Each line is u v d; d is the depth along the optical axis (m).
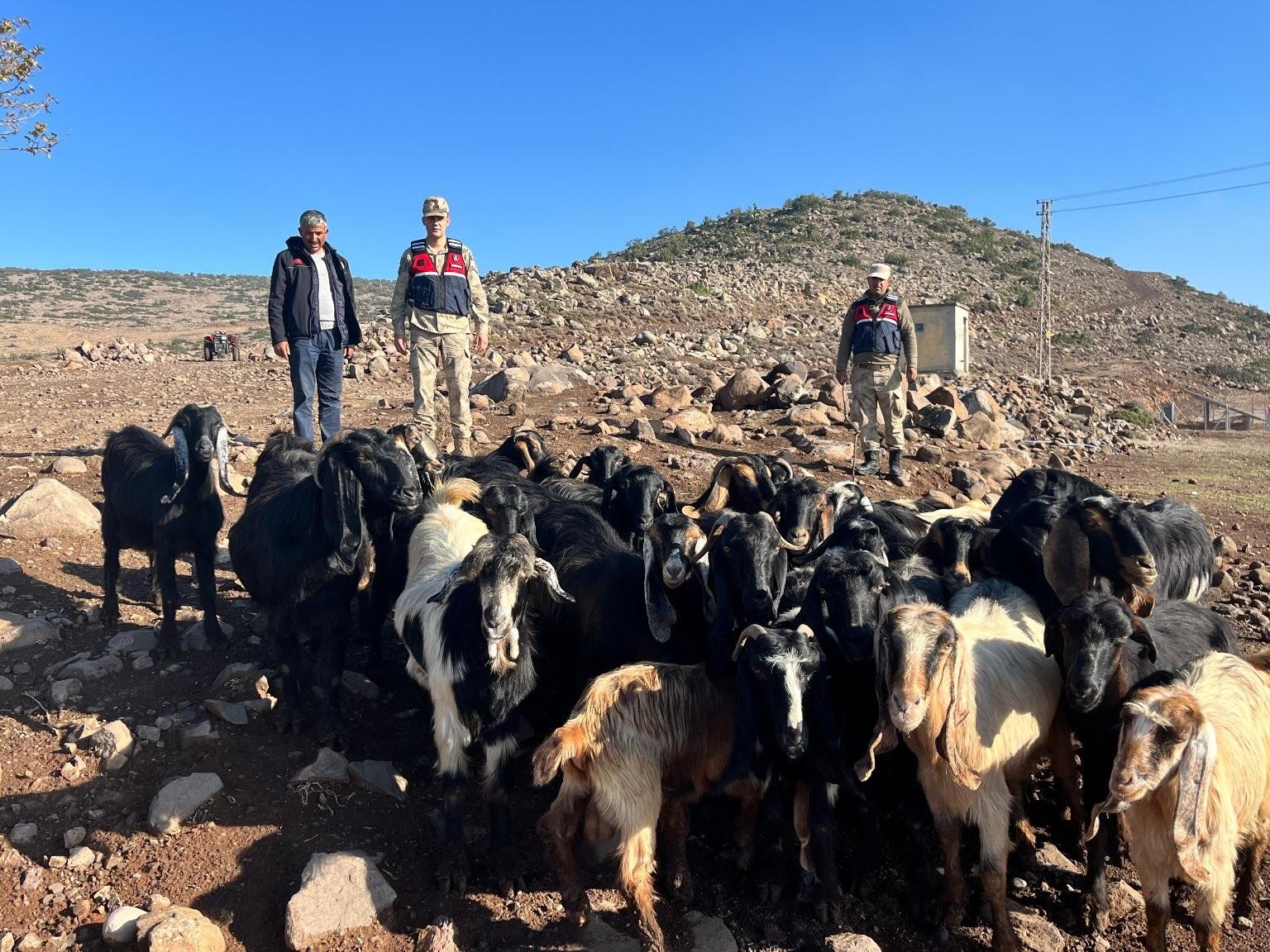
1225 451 20.45
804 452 13.88
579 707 5.17
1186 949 5.16
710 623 6.02
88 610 8.13
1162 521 7.36
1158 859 4.71
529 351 23.58
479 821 5.97
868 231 68.25
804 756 5.23
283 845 5.58
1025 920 5.25
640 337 26.06
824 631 5.40
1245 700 5.02
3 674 7.11
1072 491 7.50
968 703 4.89
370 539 7.40
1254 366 52.41
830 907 5.28
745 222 68.94
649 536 6.07
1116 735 5.08
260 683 6.87
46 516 9.38
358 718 7.04
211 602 7.67
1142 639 5.04
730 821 6.00
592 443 13.69
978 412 17.42
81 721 6.52
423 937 4.95
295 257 9.80
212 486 7.48
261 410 16.56
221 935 4.98
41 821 5.80
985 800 4.99
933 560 6.85
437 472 8.27
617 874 5.20
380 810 5.93
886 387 12.51
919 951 5.18
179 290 94.88
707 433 14.73
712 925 5.21
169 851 5.51
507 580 5.26
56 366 24.09
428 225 10.33
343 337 10.12
